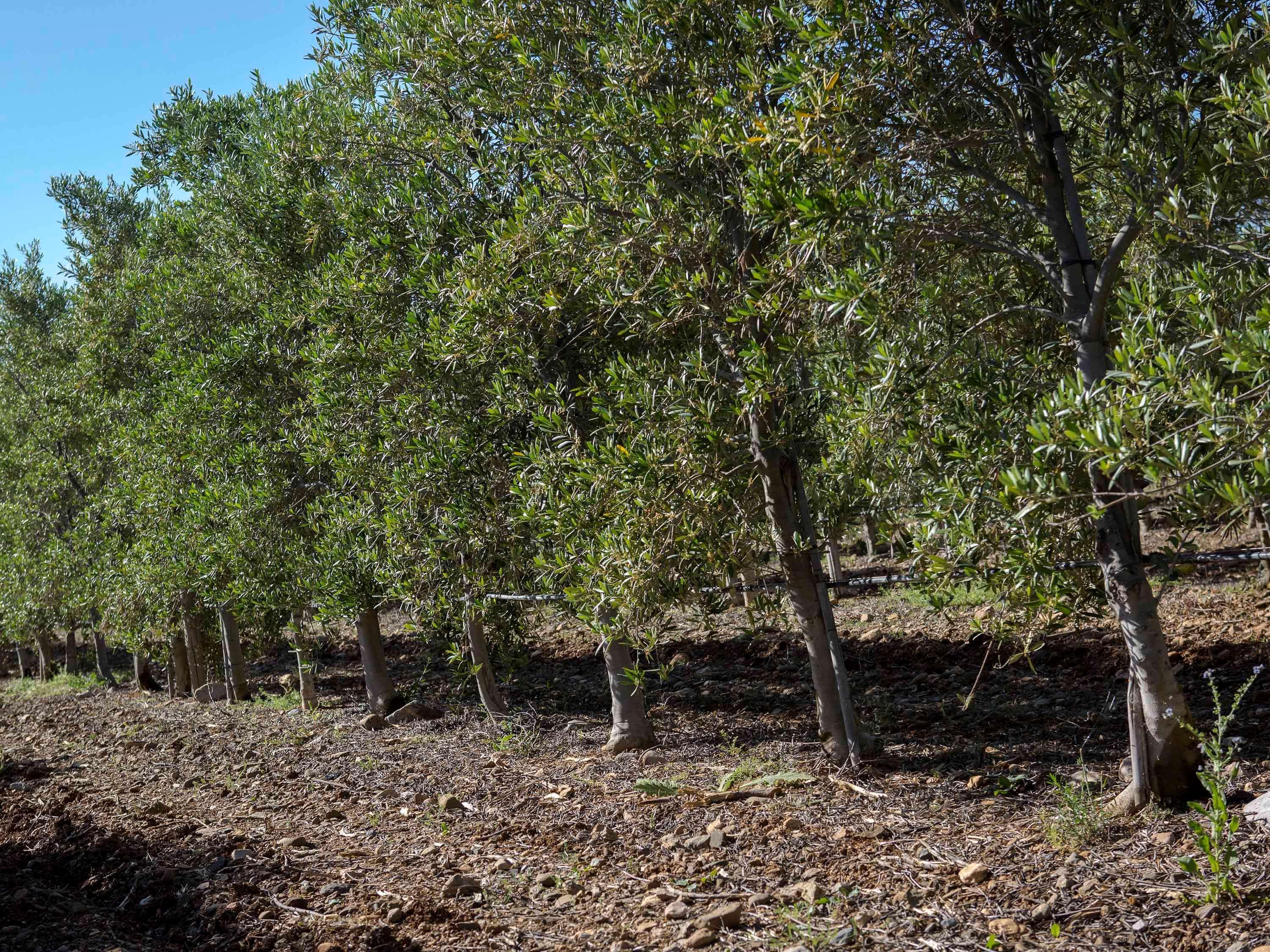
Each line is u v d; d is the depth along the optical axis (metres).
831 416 6.71
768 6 6.10
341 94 9.77
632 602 6.49
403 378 8.90
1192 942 3.76
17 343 20.88
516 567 9.03
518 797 7.72
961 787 6.41
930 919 4.39
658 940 4.62
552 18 7.02
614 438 7.20
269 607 12.23
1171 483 3.81
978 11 5.04
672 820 6.50
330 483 12.03
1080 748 6.87
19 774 10.71
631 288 6.58
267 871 6.20
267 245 11.46
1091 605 5.43
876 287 4.90
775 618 8.24
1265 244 4.37
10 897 6.10
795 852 5.57
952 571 5.07
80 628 27.95
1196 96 4.45
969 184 5.38
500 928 4.97
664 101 6.36
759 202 5.18
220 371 12.02
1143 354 3.93
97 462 17.97
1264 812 4.70
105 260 16.80
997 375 5.47
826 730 7.58
